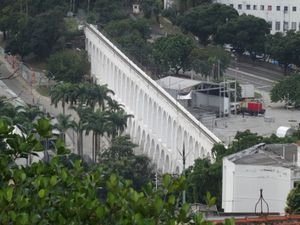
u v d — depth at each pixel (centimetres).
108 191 9475
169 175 9694
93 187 9575
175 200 9438
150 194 9500
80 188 9462
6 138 9850
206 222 9269
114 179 9519
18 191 9225
